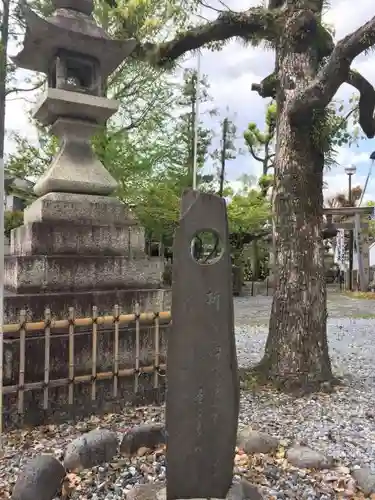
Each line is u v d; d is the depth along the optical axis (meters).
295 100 4.99
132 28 6.01
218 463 2.60
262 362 5.61
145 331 4.58
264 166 21.81
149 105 10.66
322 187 5.47
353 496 2.85
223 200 2.66
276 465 3.22
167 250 16.62
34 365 4.03
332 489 2.92
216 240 2.71
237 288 20.31
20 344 3.86
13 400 3.91
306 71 5.37
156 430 3.46
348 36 4.44
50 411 4.03
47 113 4.86
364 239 21.44
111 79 9.62
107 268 4.57
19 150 11.10
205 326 2.60
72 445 3.21
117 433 3.76
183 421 2.57
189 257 2.59
